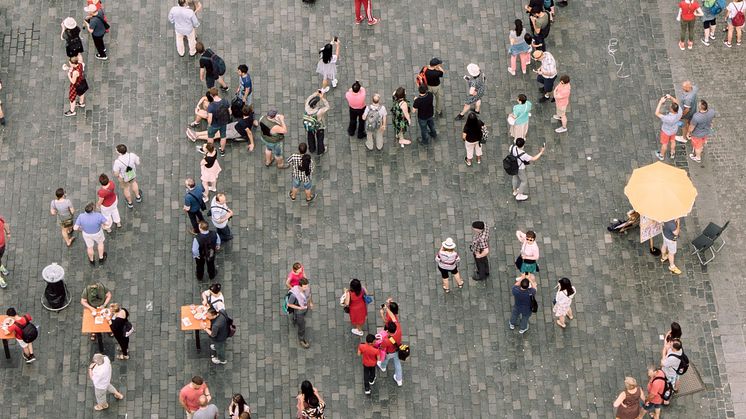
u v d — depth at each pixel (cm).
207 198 3356
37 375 3136
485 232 3166
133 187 3341
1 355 3158
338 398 3125
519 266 3169
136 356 3161
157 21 3691
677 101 3534
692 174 3472
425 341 3198
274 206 3378
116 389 3120
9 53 3622
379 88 3572
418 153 3466
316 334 3200
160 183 3409
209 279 3266
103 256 3275
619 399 2991
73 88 3450
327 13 3703
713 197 3434
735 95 3606
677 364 3012
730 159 3494
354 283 3052
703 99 3581
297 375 3148
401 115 3372
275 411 3105
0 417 3086
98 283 3147
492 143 3488
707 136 3438
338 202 3388
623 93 3594
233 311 3228
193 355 3166
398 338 3009
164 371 3145
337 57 3569
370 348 2995
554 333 3216
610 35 3697
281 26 3675
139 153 3456
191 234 3334
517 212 3381
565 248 3334
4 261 3291
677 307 3266
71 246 3312
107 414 3094
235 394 3050
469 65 3419
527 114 3375
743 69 3650
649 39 3697
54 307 3197
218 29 3669
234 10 3703
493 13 3719
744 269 3325
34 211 3362
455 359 3178
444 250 3147
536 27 3534
